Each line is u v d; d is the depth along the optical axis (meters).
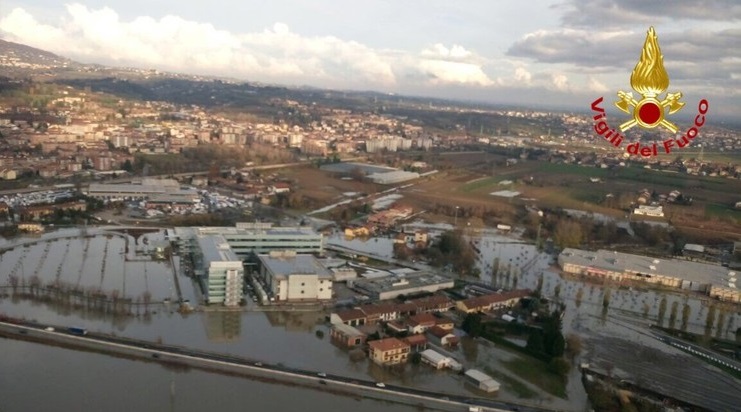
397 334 141.12
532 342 137.00
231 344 131.12
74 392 106.69
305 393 112.19
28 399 103.12
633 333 155.75
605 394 115.44
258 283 167.25
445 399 112.44
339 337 137.00
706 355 144.12
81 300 149.00
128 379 112.94
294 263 174.50
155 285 165.12
